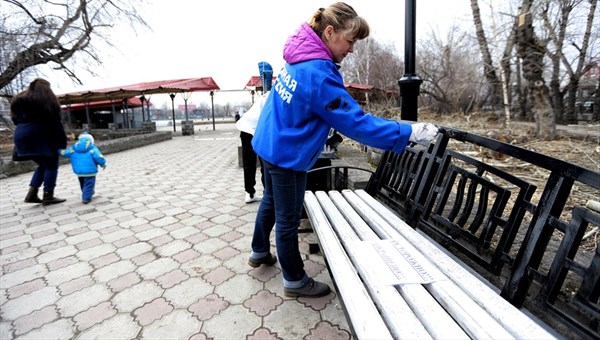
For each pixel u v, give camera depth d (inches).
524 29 285.6
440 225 77.4
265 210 86.2
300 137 63.5
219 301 81.7
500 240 55.2
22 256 110.7
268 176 83.0
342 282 51.1
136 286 89.8
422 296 46.8
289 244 75.1
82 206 169.6
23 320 76.3
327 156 117.4
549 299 45.3
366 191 108.8
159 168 287.4
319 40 62.4
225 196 181.8
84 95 786.2
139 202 174.9
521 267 49.5
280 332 70.2
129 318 76.1
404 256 58.8
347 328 71.1
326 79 58.4
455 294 47.0
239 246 114.1
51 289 89.4
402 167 93.2
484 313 42.4
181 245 116.4
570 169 44.8
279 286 88.0
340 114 57.9
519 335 38.8
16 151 164.1
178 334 70.2
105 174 261.0
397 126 57.2
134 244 118.4
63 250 114.9
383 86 786.8
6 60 445.1
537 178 163.8
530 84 296.4
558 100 443.8
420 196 78.3
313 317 74.9
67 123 1005.8
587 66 358.3
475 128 370.9
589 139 272.5
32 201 170.7
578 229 43.0
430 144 80.9
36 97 159.3
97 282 92.5
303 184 72.9
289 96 62.2
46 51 498.3
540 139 288.8
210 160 335.6
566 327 46.5
